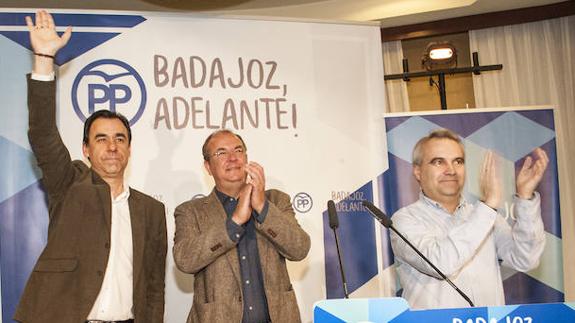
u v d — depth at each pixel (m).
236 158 3.08
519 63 5.64
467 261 3.65
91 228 2.85
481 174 3.81
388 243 3.82
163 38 3.68
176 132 3.65
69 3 5.03
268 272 2.86
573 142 5.41
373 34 3.95
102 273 2.80
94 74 3.58
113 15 3.63
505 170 3.85
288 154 3.77
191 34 3.72
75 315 2.72
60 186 2.92
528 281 3.78
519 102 5.62
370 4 5.31
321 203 3.77
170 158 3.62
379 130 3.90
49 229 2.96
